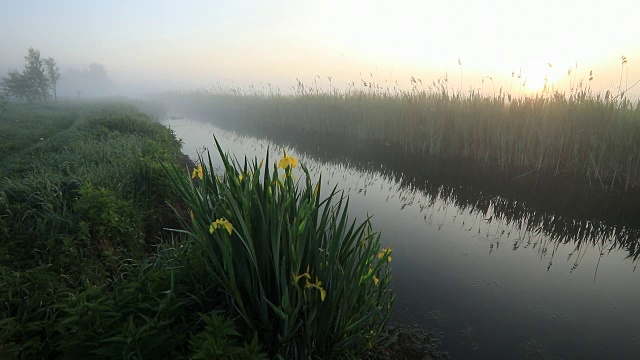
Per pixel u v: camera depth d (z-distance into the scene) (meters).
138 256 3.43
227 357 1.59
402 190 7.31
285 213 1.93
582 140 7.19
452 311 3.15
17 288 2.25
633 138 6.47
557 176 7.52
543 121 7.65
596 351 2.70
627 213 5.72
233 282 1.92
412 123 11.01
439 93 11.06
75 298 1.84
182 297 2.17
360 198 6.72
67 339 1.71
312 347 2.06
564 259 4.23
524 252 4.41
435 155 10.02
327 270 1.96
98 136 8.85
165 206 4.74
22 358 1.69
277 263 1.83
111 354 1.60
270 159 10.76
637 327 2.97
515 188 7.18
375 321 2.47
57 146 7.75
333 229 2.27
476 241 4.73
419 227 5.23
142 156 6.12
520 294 3.45
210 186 2.17
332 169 9.35
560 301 3.34
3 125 13.37
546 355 2.65
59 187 3.95
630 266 4.07
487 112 8.93
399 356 2.56
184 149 12.28
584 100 7.52
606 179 6.84
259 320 2.11
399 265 4.02
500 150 8.58
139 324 1.83
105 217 3.33
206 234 2.08
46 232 3.10
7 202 3.32
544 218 5.65
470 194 6.96
